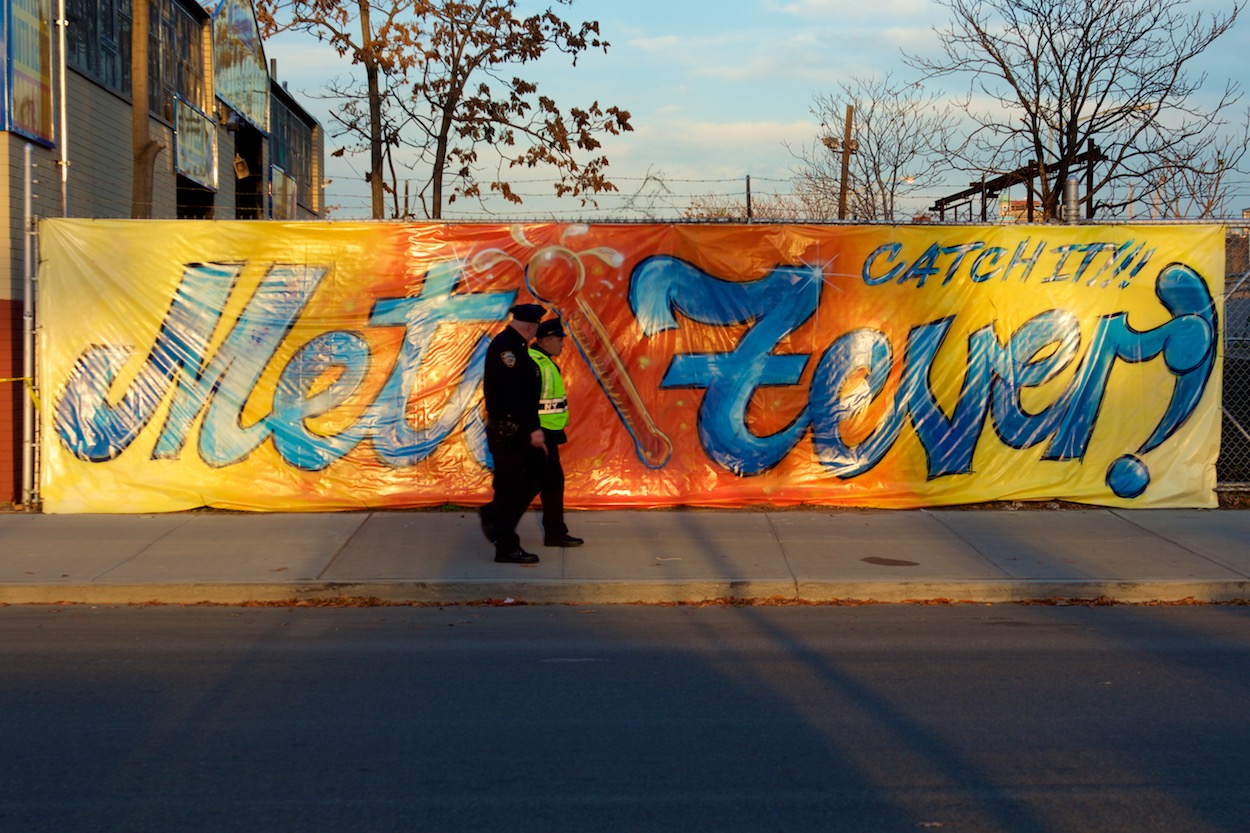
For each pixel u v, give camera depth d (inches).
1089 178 726.5
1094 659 259.1
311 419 410.6
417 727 210.4
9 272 410.9
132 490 407.2
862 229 418.0
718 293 416.2
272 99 965.2
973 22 721.0
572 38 838.5
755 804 174.7
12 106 412.8
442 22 818.8
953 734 206.8
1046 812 172.1
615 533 381.1
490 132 853.2
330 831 164.4
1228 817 170.7
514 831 164.4
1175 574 331.9
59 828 165.2
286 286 408.8
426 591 319.9
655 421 417.1
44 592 315.6
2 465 412.8
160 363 406.6
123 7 566.6
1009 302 421.1
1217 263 421.7
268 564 338.6
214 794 178.1
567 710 221.0
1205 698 229.5
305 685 237.3
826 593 322.7
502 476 337.1
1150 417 423.5
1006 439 423.2
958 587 323.0
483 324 412.8
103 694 230.1
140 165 455.2
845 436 420.8
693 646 271.6
